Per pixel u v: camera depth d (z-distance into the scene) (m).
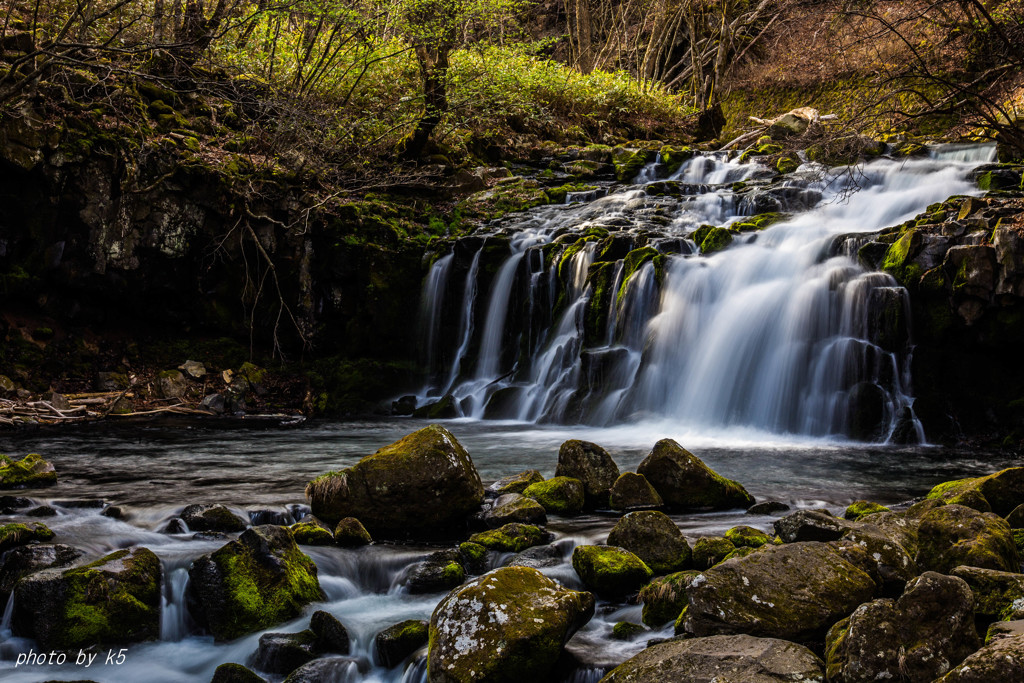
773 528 5.84
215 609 4.72
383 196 16.19
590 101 24.08
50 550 5.13
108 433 11.29
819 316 10.73
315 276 14.76
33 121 12.00
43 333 13.05
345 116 17.19
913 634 3.29
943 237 10.17
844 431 10.20
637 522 5.27
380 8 15.41
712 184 17.16
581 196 17.62
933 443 9.73
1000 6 12.34
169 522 5.94
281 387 14.39
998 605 3.77
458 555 5.40
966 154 15.93
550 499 6.50
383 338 14.68
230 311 14.60
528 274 13.95
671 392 11.56
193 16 14.96
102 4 14.49
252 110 16.42
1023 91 14.34
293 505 6.53
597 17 32.25
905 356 10.10
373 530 6.07
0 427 11.48
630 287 12.38
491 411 13.08
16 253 12.50
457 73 18.38
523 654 3.73
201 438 11.02
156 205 13.53
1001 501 5.75
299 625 4.69
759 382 10.94
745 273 11.81
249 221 14.21
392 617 4.75
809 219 13.84
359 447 10.26
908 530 4.94
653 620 4.43
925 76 10.84
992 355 9.73
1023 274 9.27
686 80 31.64
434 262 14.84
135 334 14.12
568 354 12.91
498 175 18.50
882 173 15.55
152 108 14.59
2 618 4.76
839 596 3.98
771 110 25.08
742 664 3.39
